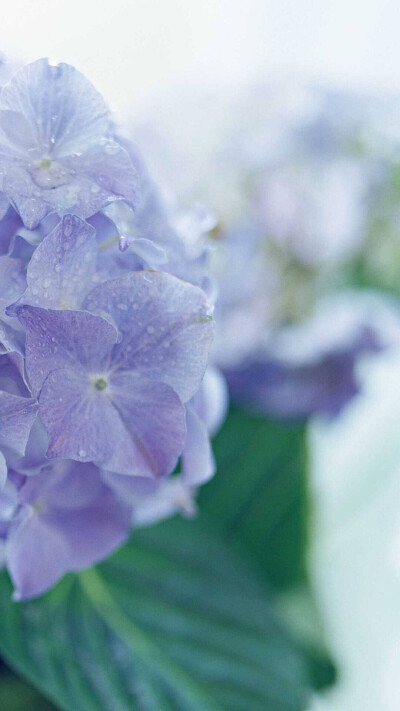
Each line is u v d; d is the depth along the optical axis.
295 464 0.55
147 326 0.32
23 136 0.32
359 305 0.56
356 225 0.56
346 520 0.64
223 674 0.44
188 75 0.69
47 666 0.41
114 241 0.32
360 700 0.57
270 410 0.55
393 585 0.63
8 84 0.32
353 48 0.93
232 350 0.52
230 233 0.52
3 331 0.31
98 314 0.32
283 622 0.47
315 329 0.54
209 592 0.46
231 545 0.54
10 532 0.34
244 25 0.95
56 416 0.31
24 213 0.31
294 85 0.59
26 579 0.35
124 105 0.62
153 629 0.44
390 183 0.57
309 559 0.55
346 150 0.57
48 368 0.31
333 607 0.61
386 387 0.66
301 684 0.44
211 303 0.33
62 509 0.35
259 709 0.43
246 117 0.57
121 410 0.32
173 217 0.37
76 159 0.32
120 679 0.42
